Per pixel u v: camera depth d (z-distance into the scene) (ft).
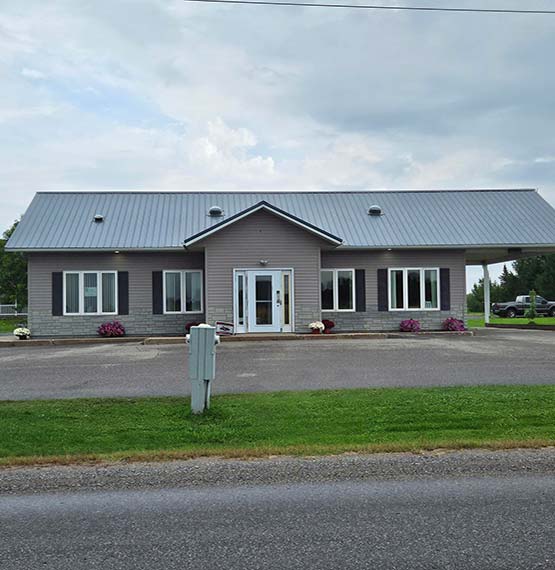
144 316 73.31
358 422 24.81
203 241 68.08
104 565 12.26
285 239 68.59
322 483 17.60
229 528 14.17
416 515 14.88
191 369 26.37
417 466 19.04
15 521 14.84
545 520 14.46
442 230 76.38
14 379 36.99
